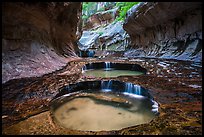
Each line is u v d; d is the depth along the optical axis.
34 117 3.81
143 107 4.93
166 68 8.92
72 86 6.30
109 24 32.19
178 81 6.38
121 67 11.64
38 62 8.33
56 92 5.44
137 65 10.72
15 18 7.22
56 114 4.39
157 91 5.37
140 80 6.72
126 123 3.97
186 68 8.51
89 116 4.34
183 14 11.01
